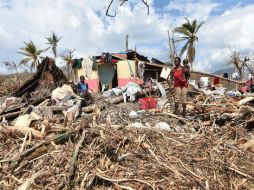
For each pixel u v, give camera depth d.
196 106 9.96
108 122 8.16
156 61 21.12
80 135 6.79
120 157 6.06
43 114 9.55
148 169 5.86
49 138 6.96
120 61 18.39
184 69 9.54
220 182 5.71
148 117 9.42
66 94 12.05
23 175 5.79
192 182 5.55
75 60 19.28
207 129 8.19
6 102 11.83
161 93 12.72
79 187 5.36
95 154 6.08
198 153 6.63
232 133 8.01
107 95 13.45
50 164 5.95
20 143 6.84
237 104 10.00
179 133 7.64
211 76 19.70
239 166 6.36
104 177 5.52
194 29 32.38
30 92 13.74
